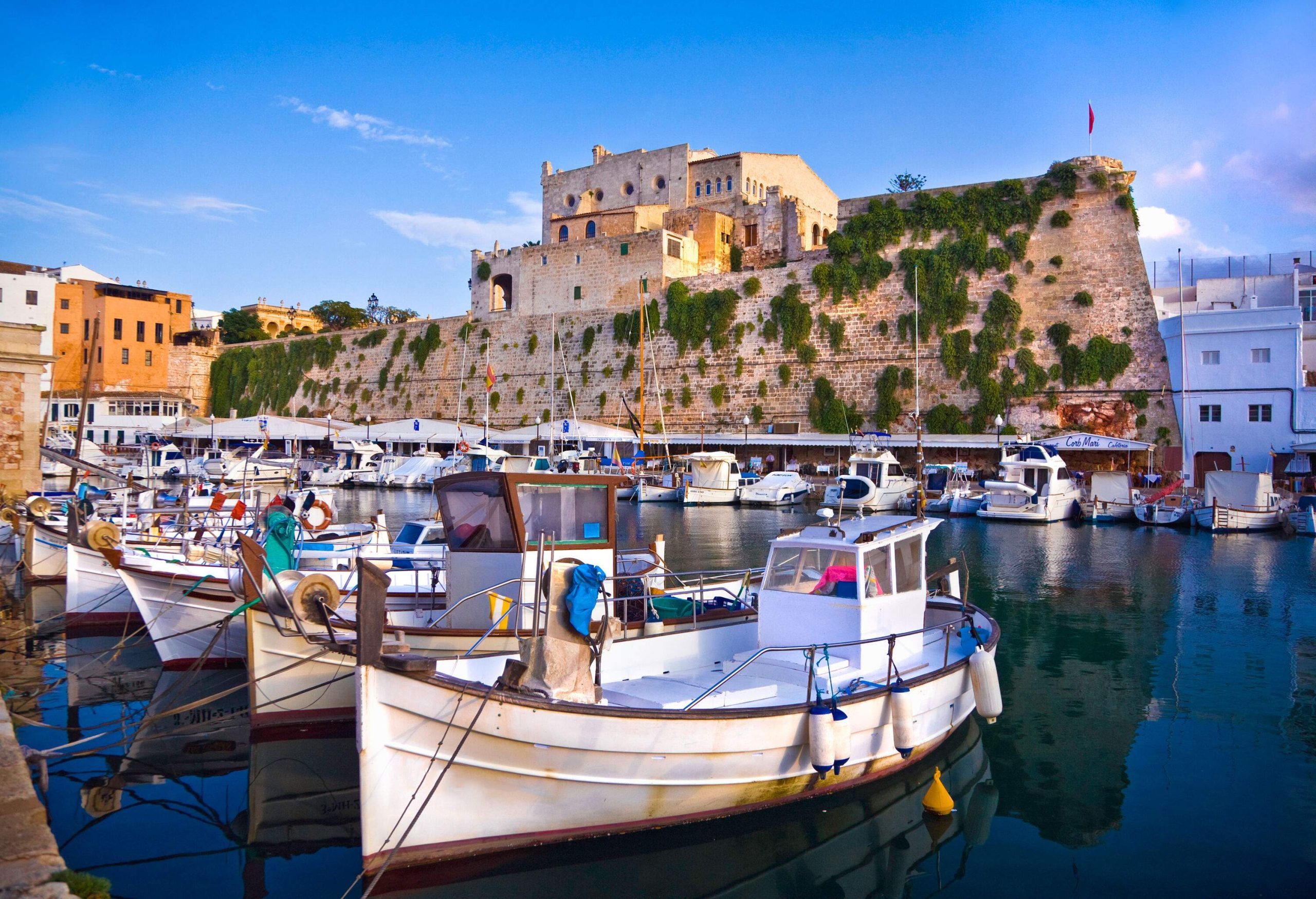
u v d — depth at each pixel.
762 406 62.06
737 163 79.44
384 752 7.88
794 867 8.89
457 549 12.09
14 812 7.25
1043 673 15.54
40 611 20.58
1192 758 11.49
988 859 8.92
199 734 12.44
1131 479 42.09
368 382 83.69
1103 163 55.12
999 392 54.09
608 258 71.25
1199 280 65.25
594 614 11.45
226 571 16.30
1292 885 8.34
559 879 8.59
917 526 12.02
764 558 28.62
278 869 8.72
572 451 60.72
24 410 33.62
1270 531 36.69
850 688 10.15
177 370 93.06
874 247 60.06
